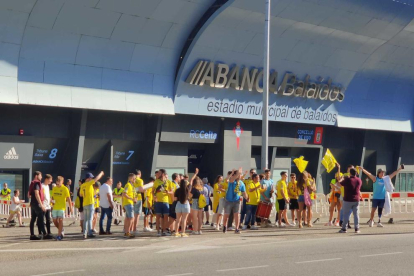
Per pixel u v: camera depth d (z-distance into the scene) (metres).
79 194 22.94
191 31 34.72
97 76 32.22
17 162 31.64
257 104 39.94
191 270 12.76
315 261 13.99
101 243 18.31
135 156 37.25
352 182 21.28
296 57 39.94
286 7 35.19
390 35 42.31
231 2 33.19
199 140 38.72
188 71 35.66
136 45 32.91
